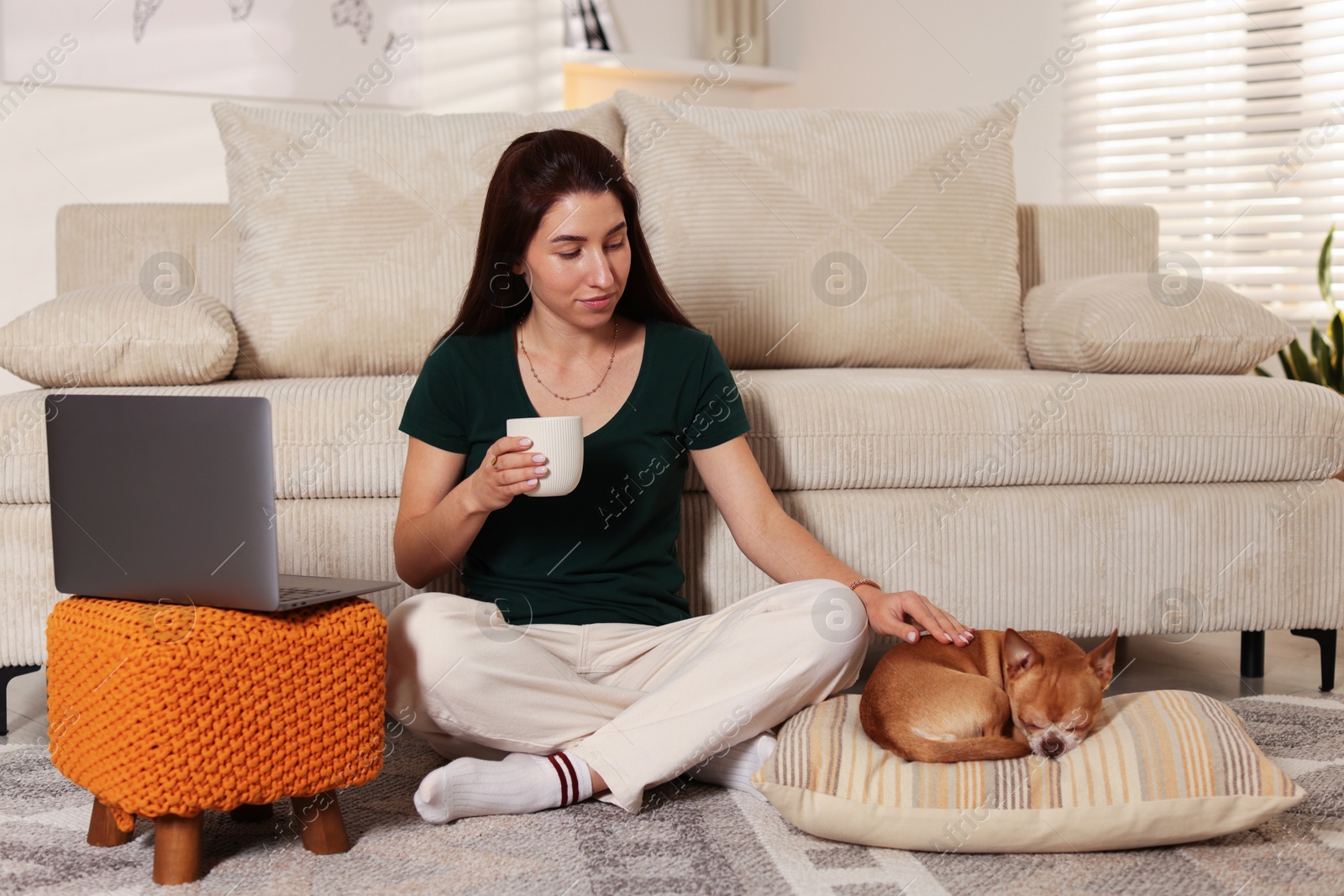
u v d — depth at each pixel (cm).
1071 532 165
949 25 361
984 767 108
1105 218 234
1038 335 201
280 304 182
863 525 160
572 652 128
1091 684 113
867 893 98
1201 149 307
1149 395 168
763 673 118
